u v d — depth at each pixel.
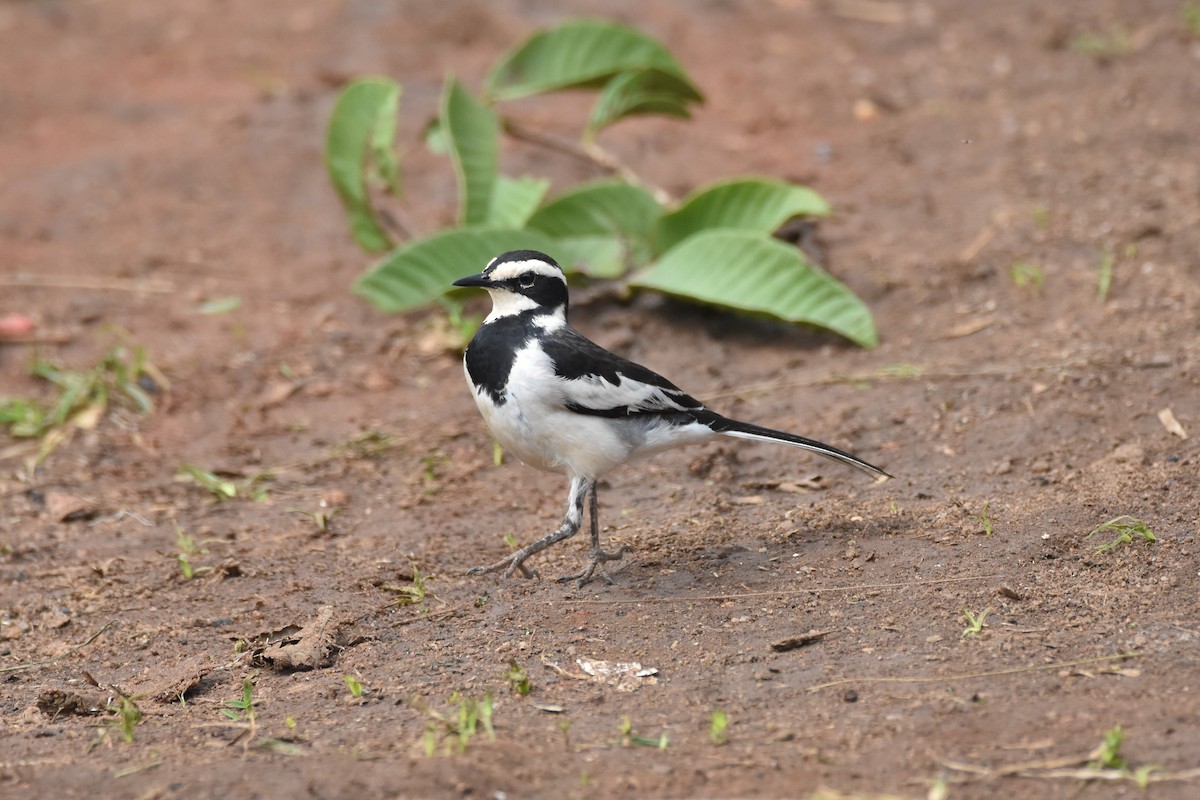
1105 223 14.96
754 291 13.68
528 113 19.59
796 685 8.22
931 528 10.30
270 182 18.31
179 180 18.39
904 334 13.76
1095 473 10.84
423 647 9.20
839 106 19.20
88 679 9.02
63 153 19.16
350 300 15.66
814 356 13.65
